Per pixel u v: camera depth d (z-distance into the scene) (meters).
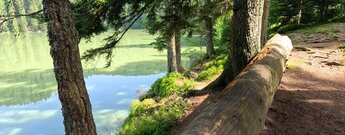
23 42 78.88
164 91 11.58
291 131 5.65
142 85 28.42
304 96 7.38
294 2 25.09
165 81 12.46
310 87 8.09
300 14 24.86
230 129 3.95
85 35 9.87
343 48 12.47
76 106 4.98
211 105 4.62
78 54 5.02
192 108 7.82
